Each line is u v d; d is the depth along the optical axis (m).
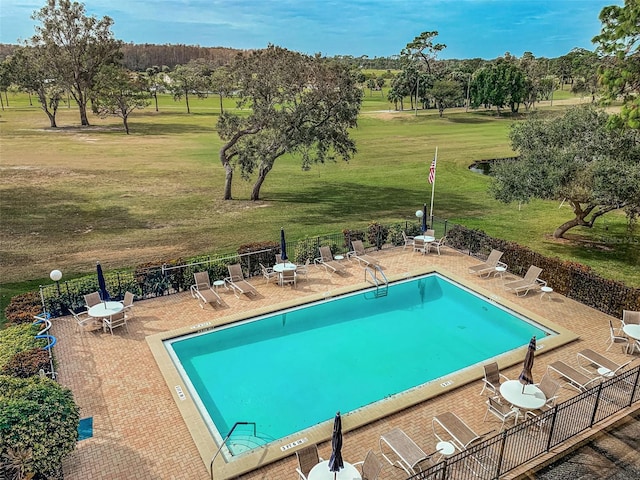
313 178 40.50
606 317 15.84
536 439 10.33
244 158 31.11
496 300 17.14
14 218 27.94
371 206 31.39
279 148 30.36
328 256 20.22
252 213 29.42
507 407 10.94
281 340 15.23
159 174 41.00
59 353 13.58
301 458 8.98
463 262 20.73
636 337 13.34
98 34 74.88
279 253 19.61
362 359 14.20
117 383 12.30
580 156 19.81
